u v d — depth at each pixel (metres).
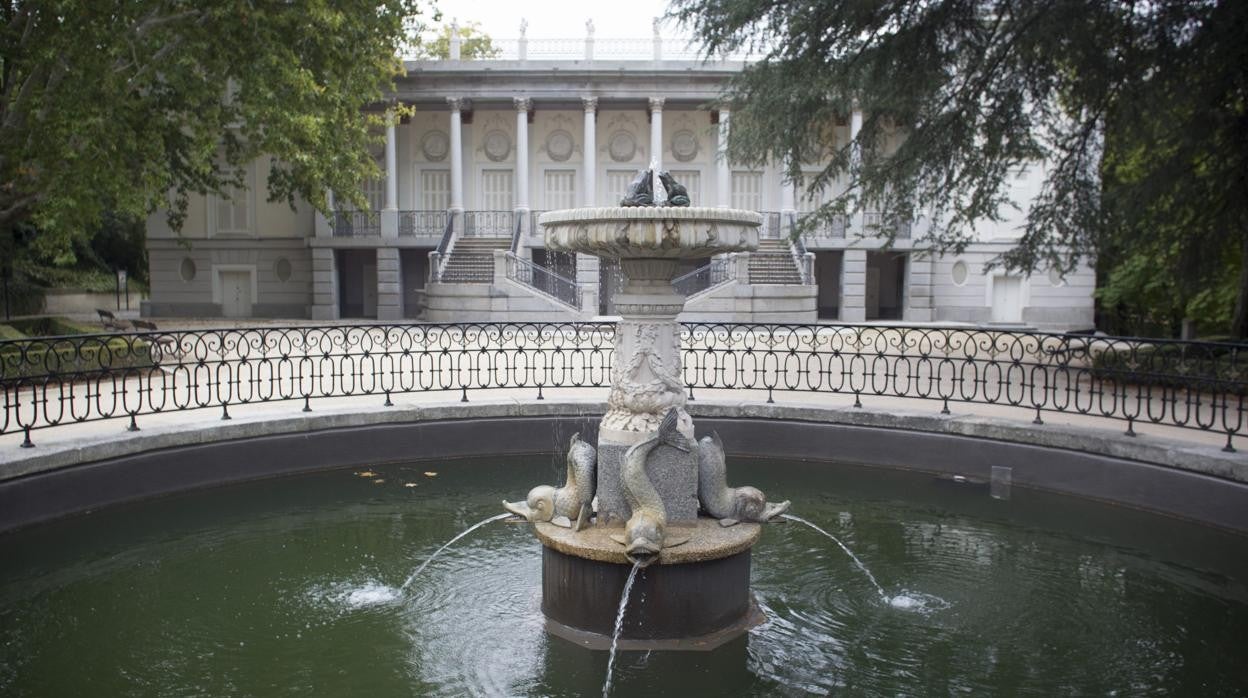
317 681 4.93
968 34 13.77
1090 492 8.52
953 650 5.35
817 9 12.70
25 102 14.33
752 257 28.98
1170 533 7.51
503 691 4.78
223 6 13.80
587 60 31.45
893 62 13.20
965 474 9.39
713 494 5.73
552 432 10.38
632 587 5.24
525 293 26.27
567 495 5.66
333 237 32.41
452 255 30.62
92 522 7.68
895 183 13.98
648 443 5.42
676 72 31.41
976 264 32.38
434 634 5.55
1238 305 14.57
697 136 34.53
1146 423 9.77
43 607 6.00
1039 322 32.59
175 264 33.94
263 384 13.20
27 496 7.37
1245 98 10.99
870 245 31.64
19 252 28.83
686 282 28.34
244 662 5.17
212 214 33.56
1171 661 5.21
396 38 22.31
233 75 15.34
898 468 9.73
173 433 8.53
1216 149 11.85
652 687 4.80
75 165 13.84
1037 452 8.92
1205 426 7.98
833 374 15.02
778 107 14.20
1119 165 16.14
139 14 13.78
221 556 7.06
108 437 8.12
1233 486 7.39
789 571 6.71
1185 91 11.33
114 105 13.60
